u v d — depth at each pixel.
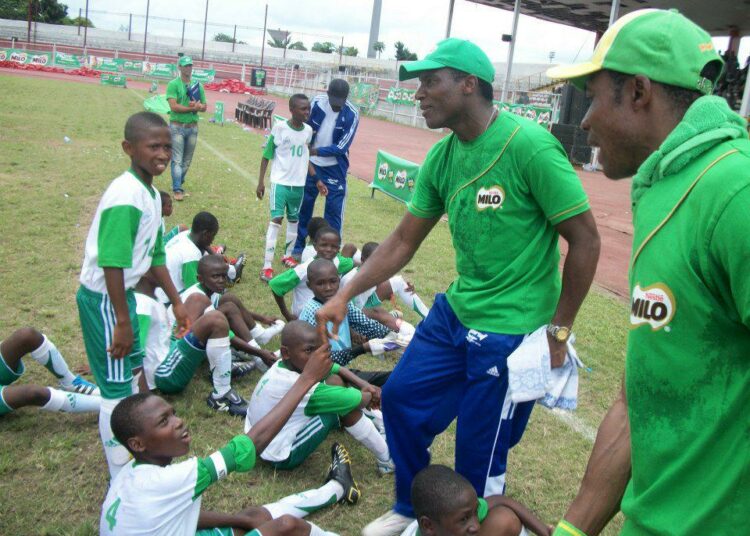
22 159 12.18
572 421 4.43
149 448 2.64
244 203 10.43
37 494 3.28
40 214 8.48
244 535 2.84
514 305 2.82
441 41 2.82
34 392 3.80
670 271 1.47
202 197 10.64
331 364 3.23
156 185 11.20
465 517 2.53
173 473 2.62
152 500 2.57
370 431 3.61
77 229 7.99
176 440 2.67
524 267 2.83
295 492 3.48
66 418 3.98
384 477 3.70
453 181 2.94
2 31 64.06
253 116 24.42
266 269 6.84
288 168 6.95
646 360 1.55
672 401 1.52
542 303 2.87
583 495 1.76
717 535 1.46
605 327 6.32
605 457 1.75
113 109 23.20
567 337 2.79
